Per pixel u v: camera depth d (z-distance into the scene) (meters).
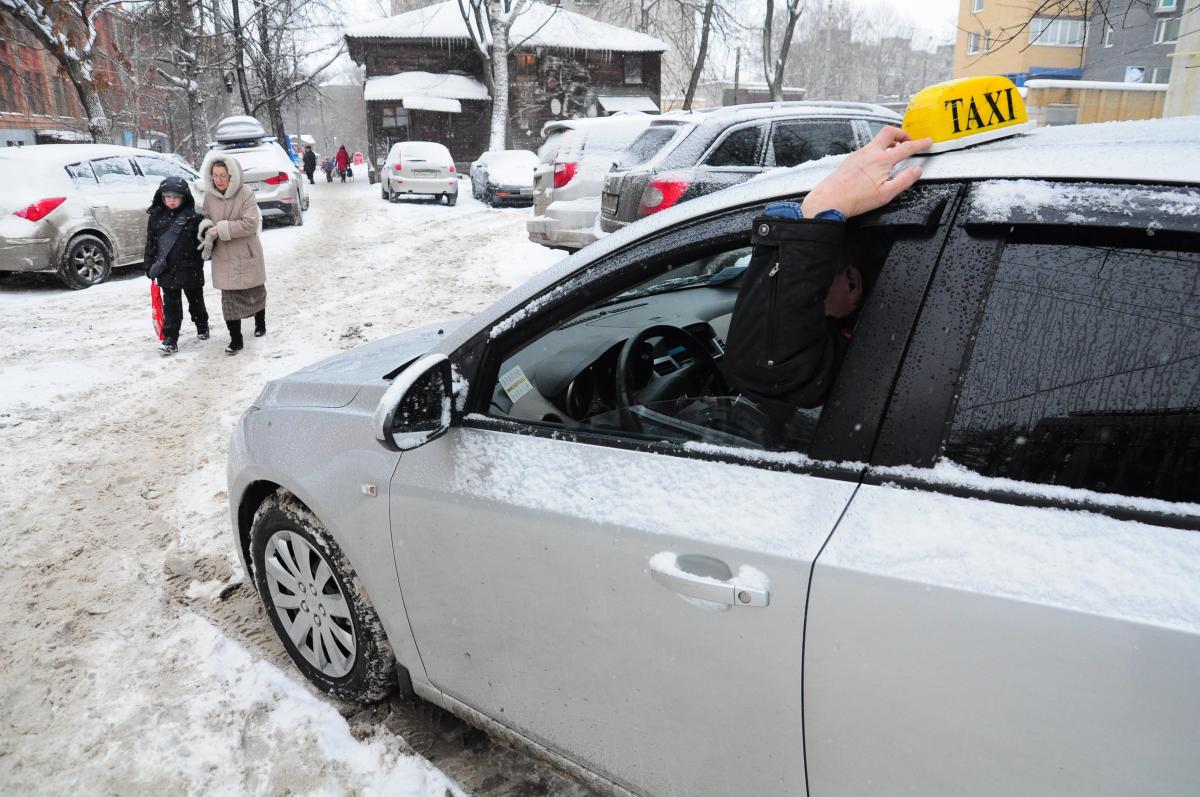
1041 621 1.13
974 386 1.29
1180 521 1.11
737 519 1.45
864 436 1.37
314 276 11.26
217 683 2.75
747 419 1.59
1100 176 1.26
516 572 1.80
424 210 20.06
